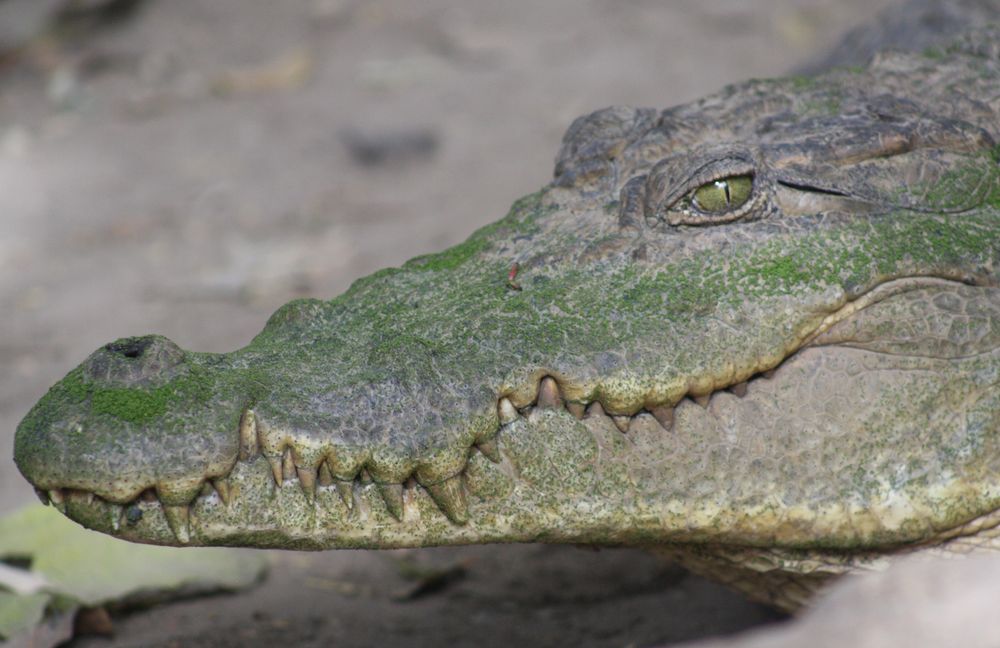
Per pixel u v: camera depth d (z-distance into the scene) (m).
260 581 11.78
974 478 8.39
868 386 8.43
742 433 8.19
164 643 10.38
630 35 29.64
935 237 8.89
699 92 25.59
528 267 8.77
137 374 7.30
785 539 8.23
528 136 24.33
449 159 23.69
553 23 31.20
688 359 8.05
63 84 29.31
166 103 28.12
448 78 28.00
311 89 28.19
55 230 22.06
